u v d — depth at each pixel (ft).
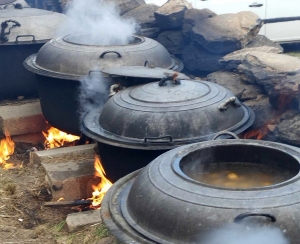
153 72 9.89
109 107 9.27
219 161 7.16
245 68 11.34
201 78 13.29
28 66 12.19
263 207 5.83
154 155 8.65
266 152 7.00
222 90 9.41
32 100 14.42
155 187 6.40
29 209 10.05
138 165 8.80
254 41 13.51
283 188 6.01
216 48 13.06
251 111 9.63
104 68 10.98
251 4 16.42
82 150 11.27
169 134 8.63
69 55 11.36
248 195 5.95
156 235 6.17
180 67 11.89
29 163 11.87
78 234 8.99
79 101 11.30
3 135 13.51
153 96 9.00
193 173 7.03
